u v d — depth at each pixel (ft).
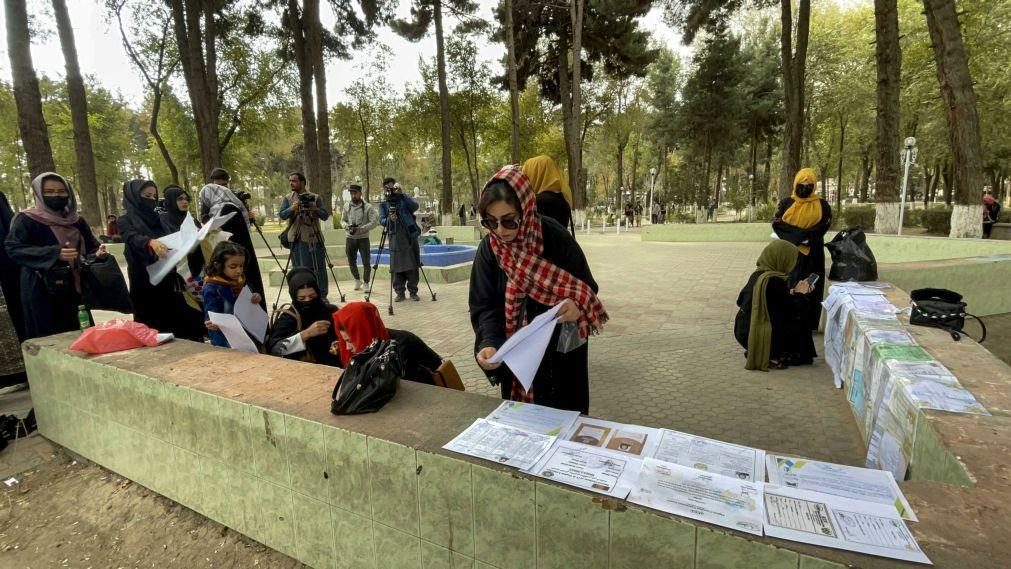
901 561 3.50
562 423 5.82
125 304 13.91
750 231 57.47
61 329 13.38
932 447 5.52
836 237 16.19
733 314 20.93
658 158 138.41
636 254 45.29
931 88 61.00
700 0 54.34
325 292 23.48
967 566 3.42
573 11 65.87
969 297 19.21
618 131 100.78
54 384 10.00
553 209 9.02
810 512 4.07
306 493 6.48
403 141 94.02
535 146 97.60
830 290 14.32
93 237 14.44
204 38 63.21
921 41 62.49
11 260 13.64
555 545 4.71
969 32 54.49
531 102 97.30
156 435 8.20
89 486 9.23
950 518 3.93
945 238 28.32
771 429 10.53
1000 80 52.42
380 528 5.90
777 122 96.78
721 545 3.92
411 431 5.75
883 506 4.11
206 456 7.53
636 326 19.27
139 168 128.88
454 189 169.68
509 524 4.94
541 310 6.68
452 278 30.99
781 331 14.08
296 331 10.64
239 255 10.69
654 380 13.61
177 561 7.41
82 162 41.45
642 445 5.24
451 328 19.63
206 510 7.86
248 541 7.52
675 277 31.04
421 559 5.66
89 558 7.67
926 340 8.92
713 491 4.39
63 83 89.97
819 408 11.50
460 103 86.33
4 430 10.94
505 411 6.19
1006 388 6.63
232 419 6.98
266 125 75.15
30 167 27.09
